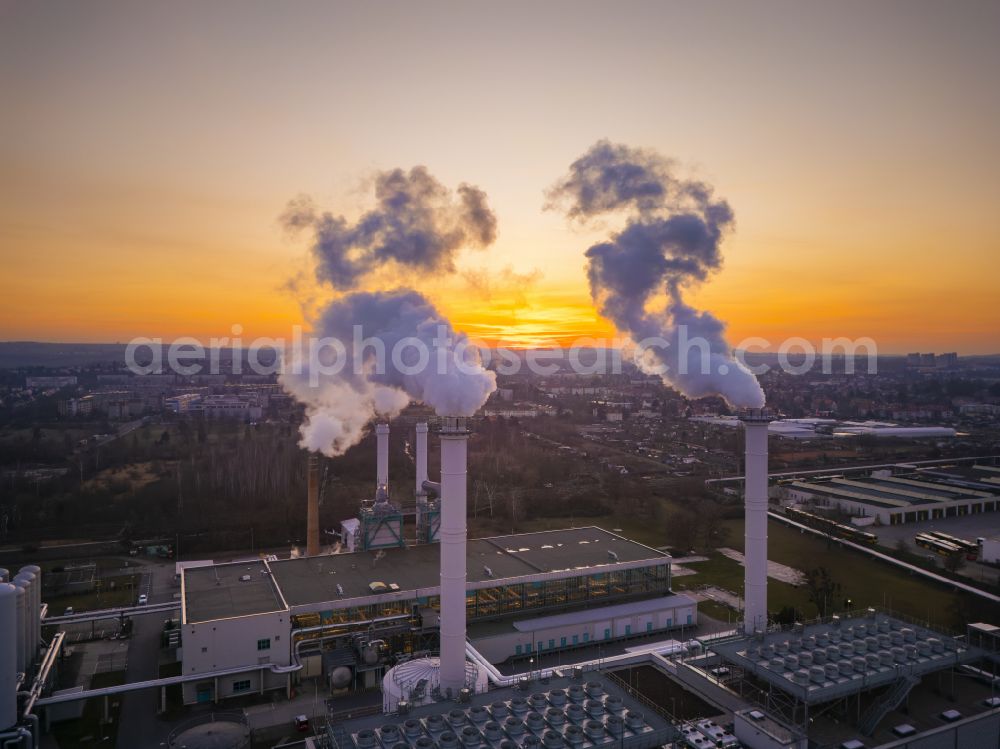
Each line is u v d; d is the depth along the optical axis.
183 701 72.81
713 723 57.03
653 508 158.50
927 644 64.62
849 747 53.84
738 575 113.00
